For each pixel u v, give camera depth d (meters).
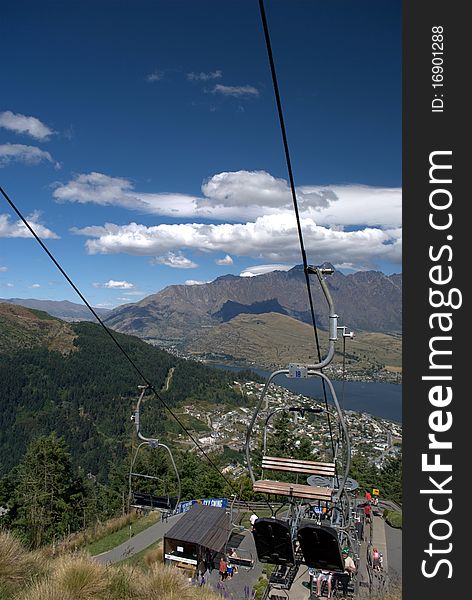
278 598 15.90
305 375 7.67
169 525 24.92
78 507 38.47
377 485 45.91
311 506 12.85
